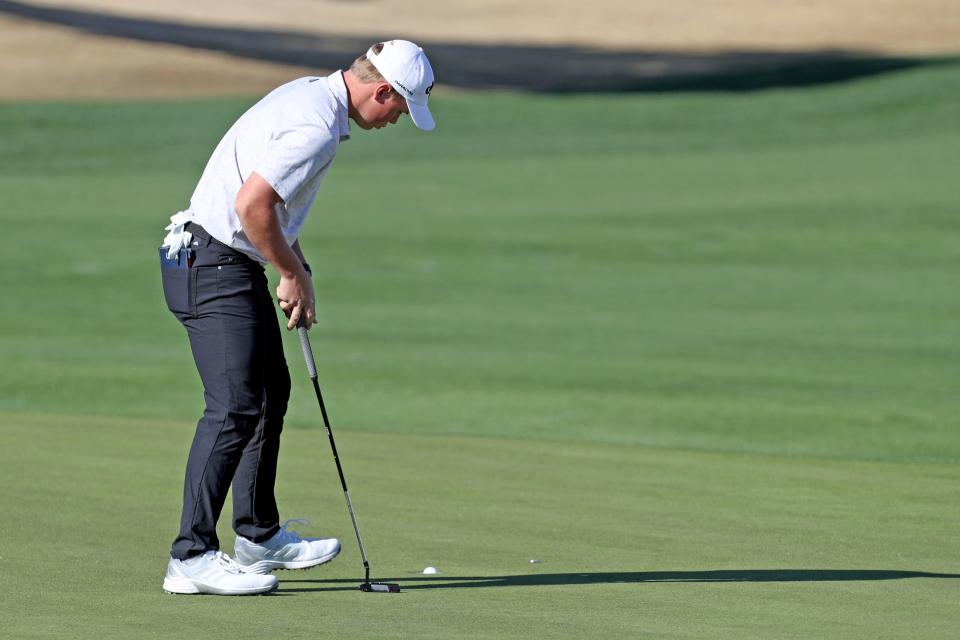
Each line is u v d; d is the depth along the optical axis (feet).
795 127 486.38
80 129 480.64
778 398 156.25
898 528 79.77
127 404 145.89
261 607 59.31
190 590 61.46
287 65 595.88
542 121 505.66
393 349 193.47
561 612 58.75
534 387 162.40
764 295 250.16
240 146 63.46
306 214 65.51
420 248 298.35
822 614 58.85
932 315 229.66
